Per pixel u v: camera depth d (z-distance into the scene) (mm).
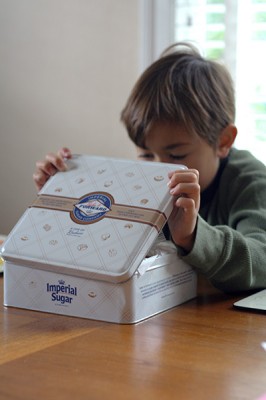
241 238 1085
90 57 2240
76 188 1027
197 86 1462
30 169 2424
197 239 1009
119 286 900
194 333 867
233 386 686
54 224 986
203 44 2035
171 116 1390
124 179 1010
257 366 745
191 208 981
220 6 2006
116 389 675
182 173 977
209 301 1049
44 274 957
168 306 994
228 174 1414
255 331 880
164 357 770
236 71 1986
